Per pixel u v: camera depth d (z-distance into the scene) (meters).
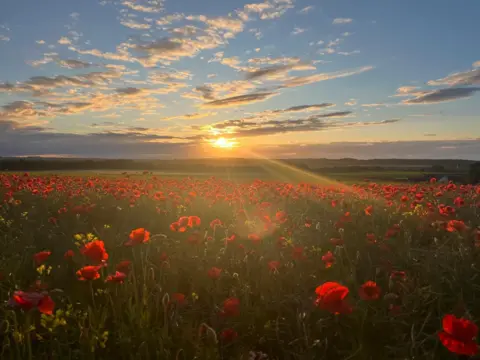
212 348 2.77
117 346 2.91
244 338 3.37
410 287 3.89
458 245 5.17
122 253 5.06
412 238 6.52
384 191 13.24
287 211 10.41
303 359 2.86
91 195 12.54
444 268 4.23
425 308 3.69
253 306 3.80
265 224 6.68
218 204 11.27
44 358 2.74
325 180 32.38
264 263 4.64
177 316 3.19
